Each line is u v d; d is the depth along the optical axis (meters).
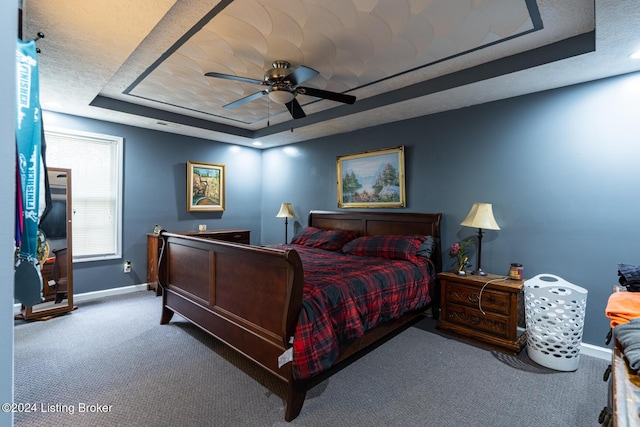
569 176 2.71
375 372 2.34
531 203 2.91
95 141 4.01
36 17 1.77
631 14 1.72
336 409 1.91
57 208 3.48
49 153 3.67
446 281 3.09
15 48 0.61
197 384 2.14
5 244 0.60
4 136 0.59
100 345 2.70
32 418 1.78
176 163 4.71
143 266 4.41
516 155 3.01
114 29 1.90
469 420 1.81
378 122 4.00
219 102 3.73
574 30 2.14
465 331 2.94
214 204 5.14
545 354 2.40
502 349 2.70
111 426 1.72
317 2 1.90
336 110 3.81
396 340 2.91
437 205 3.58
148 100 3.65
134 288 4.33
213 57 2.61
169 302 3.18
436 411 1.89
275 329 1.97
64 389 2.06
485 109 3.21
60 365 2.36
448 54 2.51
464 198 3.36
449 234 3.48
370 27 2.16
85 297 3.94
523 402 1.98
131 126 4.25
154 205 4.50
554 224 2.79
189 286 2.88
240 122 4.59
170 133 4.64
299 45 2.40
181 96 3.53
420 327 3.24
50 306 3.42
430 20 2.08
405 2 1.90
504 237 3.08
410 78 2.99
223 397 2.01
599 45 2.06
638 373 0.88
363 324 2.35
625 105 2.46
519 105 2.99
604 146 2.54
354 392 2.09
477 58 2.57
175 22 1.98
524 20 2.04
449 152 3.47
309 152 5.03
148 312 3.53
